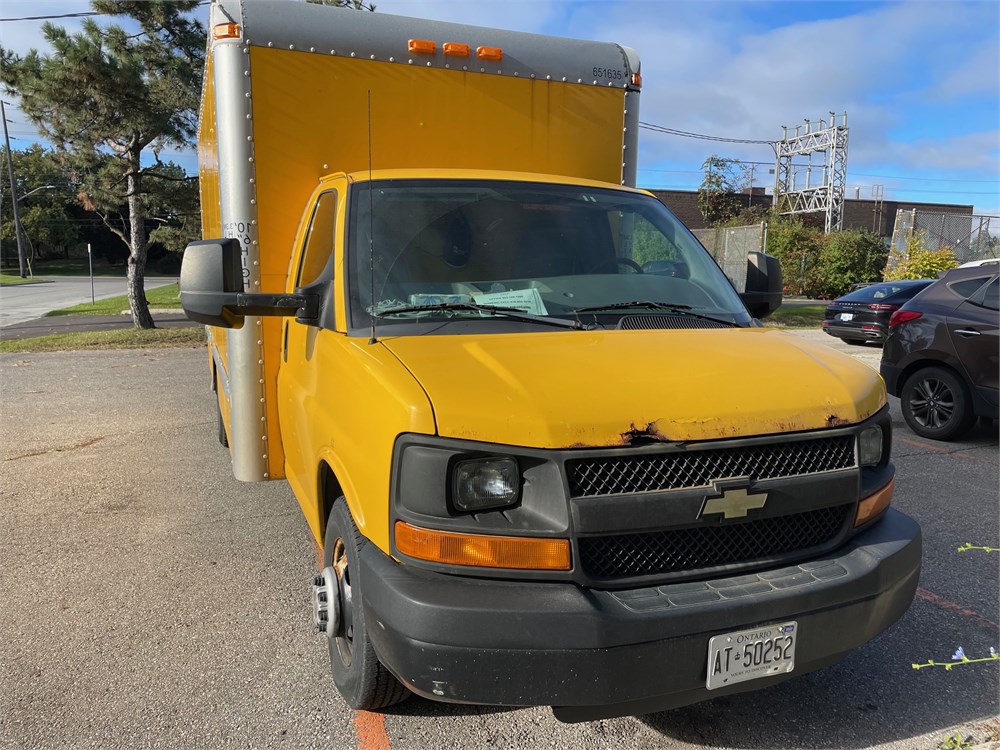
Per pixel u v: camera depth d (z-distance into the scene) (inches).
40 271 2642.7
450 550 87.5
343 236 130.1
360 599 99.5
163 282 2059.5
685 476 91.7
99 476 245.8
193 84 642.8
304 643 141.4
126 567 175.0
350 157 169.0
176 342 612.4
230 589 163.9
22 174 2652.6
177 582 167.3
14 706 120.8
